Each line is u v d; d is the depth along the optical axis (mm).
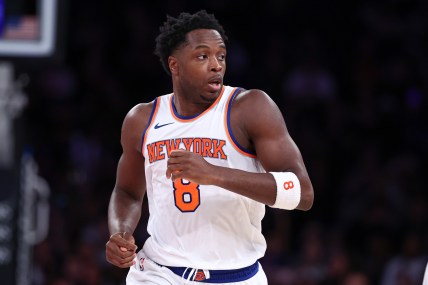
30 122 25359
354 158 25672
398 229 21938
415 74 28719
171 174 8297
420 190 23797
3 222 14227
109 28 28734
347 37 29656
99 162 24781
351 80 28578
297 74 27688
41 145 24469
